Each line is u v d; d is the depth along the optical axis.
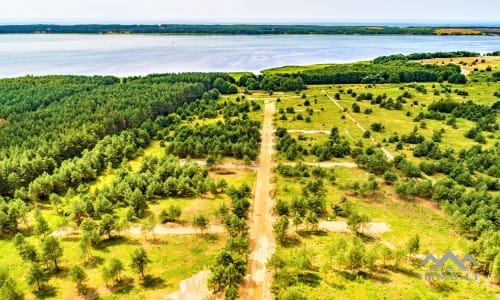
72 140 114.25
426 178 100.50
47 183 90.88
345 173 104.50
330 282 58.91
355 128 146.00
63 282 61.03
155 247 70.56
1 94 163.50
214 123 152.00
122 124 139.62
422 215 81.81
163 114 166.25
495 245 62.94
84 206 80.19
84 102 154.62
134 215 81.38
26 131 120.31
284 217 72.44
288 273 58.12
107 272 58.38
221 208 79.50
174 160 106.31
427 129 142.50
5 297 54.44
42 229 73.25
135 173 98.31
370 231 75.50
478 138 126.69
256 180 100.81
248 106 173.75
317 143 127.19
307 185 91.69
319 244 70.75
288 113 167.38
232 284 57.12
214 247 70.69
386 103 175.25
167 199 90.31
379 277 60.03
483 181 92.62
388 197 90.19
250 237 73.94
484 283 58.47
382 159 106.00
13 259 67.62
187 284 60.09
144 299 56.72
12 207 76.69
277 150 121.62
